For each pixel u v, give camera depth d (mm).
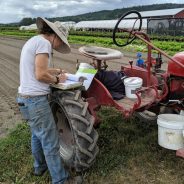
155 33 35844
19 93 3719
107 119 5750
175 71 4613
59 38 3717
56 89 4117
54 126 3736
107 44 26062
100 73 4859
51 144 3697
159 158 4414
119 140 4934
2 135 5621
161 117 4453
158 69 5453
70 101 3879
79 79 4047
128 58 14891
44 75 3494
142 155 4500
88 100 4484
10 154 4695
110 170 4168
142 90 4402
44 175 4137
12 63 15188
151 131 5309
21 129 5688
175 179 3926
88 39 30922
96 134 3951
